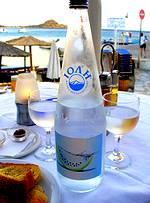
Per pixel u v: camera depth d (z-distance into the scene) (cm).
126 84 136
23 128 79
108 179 54
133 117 59
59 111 54
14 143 69
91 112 53
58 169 51
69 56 53
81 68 52
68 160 48
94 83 54
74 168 48
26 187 43
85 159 47
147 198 49
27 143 69
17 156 64
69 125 50
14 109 102
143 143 71
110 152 65
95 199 48
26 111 83
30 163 56
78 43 52
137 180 54
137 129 80
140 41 841
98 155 49
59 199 46
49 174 52
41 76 380
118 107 65
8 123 87
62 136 48
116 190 51
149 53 841
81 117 52
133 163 61
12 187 43
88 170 48
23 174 45
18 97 83
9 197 44
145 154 65
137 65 719
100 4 90
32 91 76
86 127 50
